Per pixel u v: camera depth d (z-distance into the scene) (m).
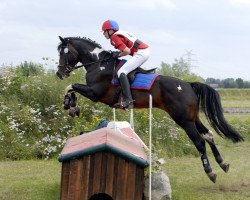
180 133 12.95
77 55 7.72
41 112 12.56
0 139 11.13
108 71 7.41
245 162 11.00
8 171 9.31
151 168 6.68
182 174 9.35
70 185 5.57
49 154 11.12
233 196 7.18
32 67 15.12
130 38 7.42
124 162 5.61
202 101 7.57
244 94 42.25
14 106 12.30
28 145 11.28
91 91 7.47
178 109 7.29
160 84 7.30
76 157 5.55
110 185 5.59
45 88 12.79
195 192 7.50
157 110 13.12
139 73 7.36
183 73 17.25
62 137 11.70
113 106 7.55
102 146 5.50
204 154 7.43
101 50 7.63
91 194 5.58
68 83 13.07
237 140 7.66
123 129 8.30
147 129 12.35
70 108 7.62
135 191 5.62
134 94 7.30
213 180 7.47
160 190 6.39
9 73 13.58
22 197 6.93
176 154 12.22
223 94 42.22
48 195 7.08
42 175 8.90
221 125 7.57
